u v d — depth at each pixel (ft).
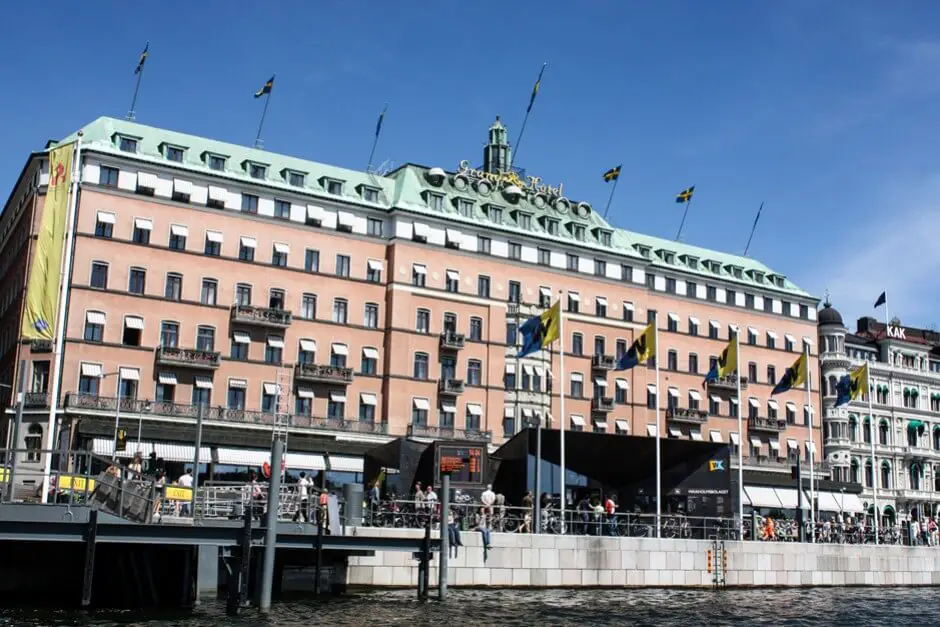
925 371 411.54
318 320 289.74
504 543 154.40
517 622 121.19
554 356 326.24
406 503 153.17
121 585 122.72
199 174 276.82
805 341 390.42
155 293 267.59
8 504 106.42
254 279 282.36
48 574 125.08
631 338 343.87
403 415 294.87
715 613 140.77
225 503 155.63
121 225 265.54
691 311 365.20
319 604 127.03
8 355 273.54
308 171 301.84
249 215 283.59
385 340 299.38
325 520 130.11
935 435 408.46
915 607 160.15
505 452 183.52
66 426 244.22
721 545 176.04
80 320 256.73
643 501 193.36
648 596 156.25
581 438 180.14
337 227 297.33
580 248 337.72
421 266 305.94
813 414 382.63
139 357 263.08
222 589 137.59
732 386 362.74
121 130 275.80
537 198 345.72
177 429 256.32
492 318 315.58
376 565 145.89
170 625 106.11
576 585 159.33
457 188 326.44
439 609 127.54
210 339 273.75
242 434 266.36
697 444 187.32
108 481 122.11
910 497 389.60
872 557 197.26
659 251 370.53
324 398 287.28
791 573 184.65
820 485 343.26
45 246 144.25
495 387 311.47
